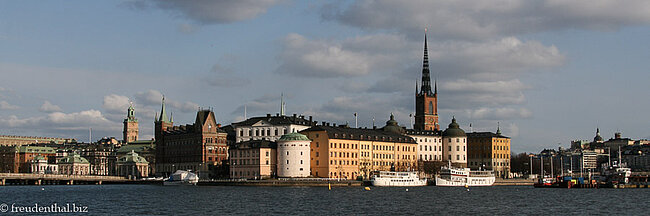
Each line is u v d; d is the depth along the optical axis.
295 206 178.00
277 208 172.75
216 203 188.12
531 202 196.75
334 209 170.38
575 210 173.12
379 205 181.62
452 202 193.88
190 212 164.25
